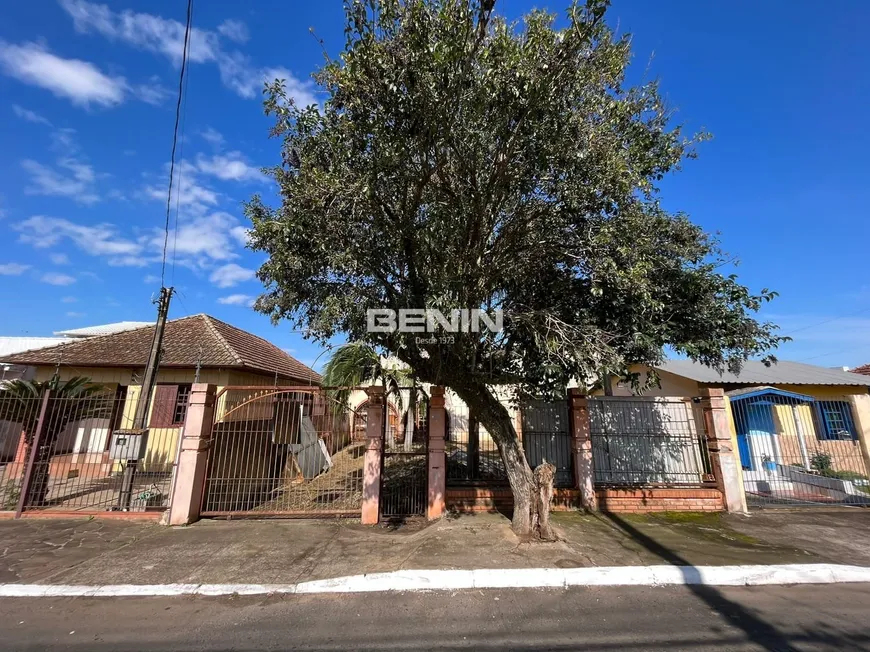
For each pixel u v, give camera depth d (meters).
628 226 5.88
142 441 8.38
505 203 6.09
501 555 5.88
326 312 5.28
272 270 5.65
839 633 4.07
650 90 6.07
